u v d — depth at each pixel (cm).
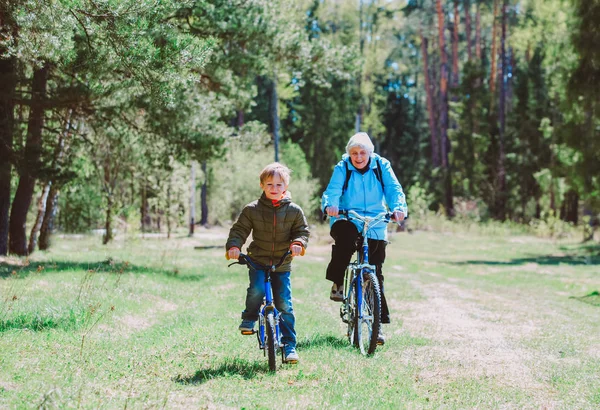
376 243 670
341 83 6253
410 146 7400
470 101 5303
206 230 4447
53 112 1553
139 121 1827
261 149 4894
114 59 955
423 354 661
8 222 1586
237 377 520
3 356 534
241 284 1306
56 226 3619
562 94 2898
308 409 440
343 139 6438
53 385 451
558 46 3158
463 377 565
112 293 960
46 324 695
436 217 4516
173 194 3303
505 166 5241
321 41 2019
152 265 1630
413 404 470
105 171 2656
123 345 625
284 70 2042
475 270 1988
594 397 515
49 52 970
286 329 579
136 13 896
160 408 426
